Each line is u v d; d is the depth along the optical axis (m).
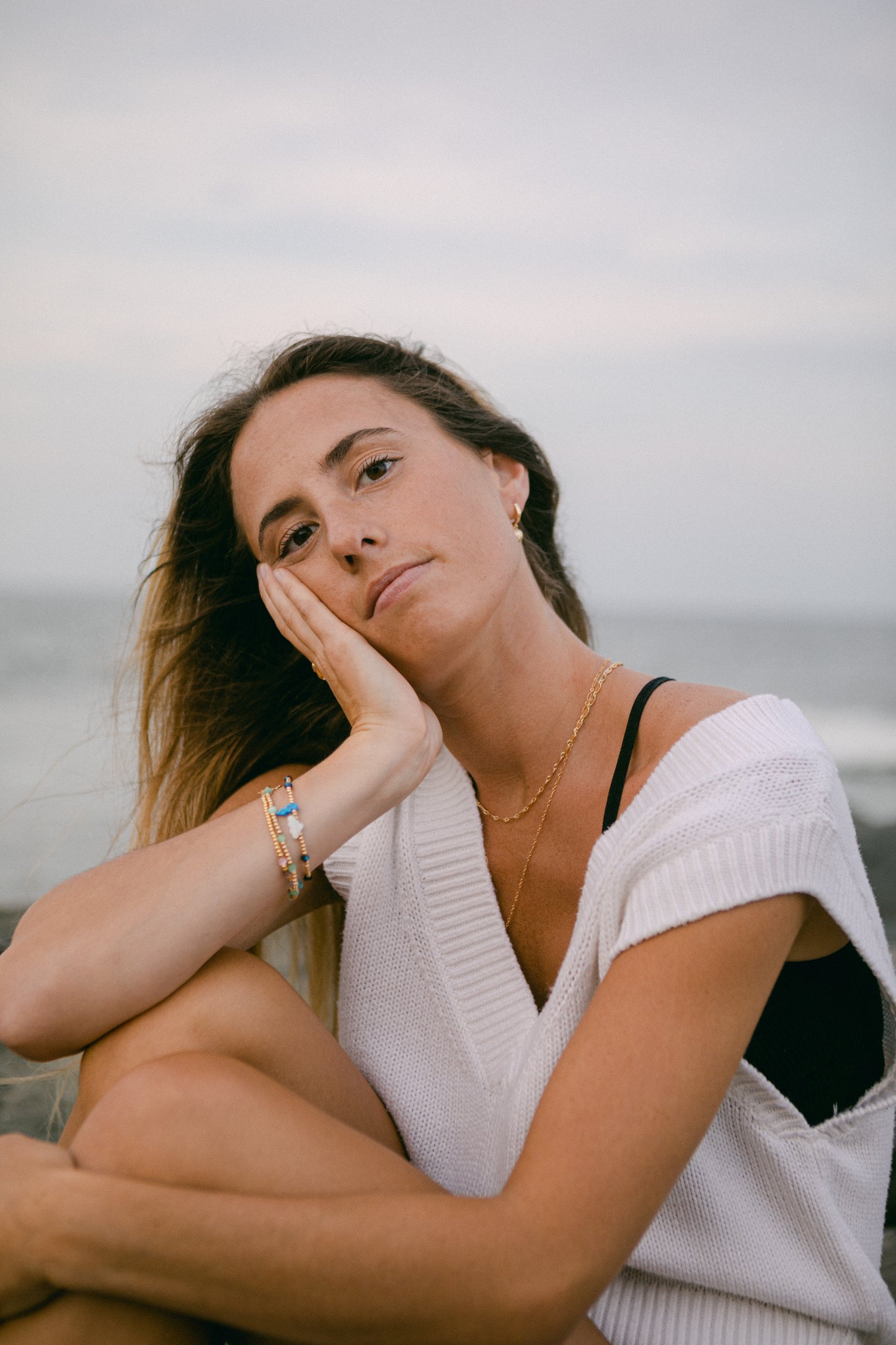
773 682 37.91
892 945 5.58
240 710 2.34
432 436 1.88
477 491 1.86
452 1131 1.81
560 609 2.32
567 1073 1.33
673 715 1.72
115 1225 1.21
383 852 1.94
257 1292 1.20
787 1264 1.56
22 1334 1.28
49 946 1.56
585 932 1.56
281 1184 1.28
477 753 1.88
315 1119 1.36
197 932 1.57
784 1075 1.60
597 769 1.80
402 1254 1.18
